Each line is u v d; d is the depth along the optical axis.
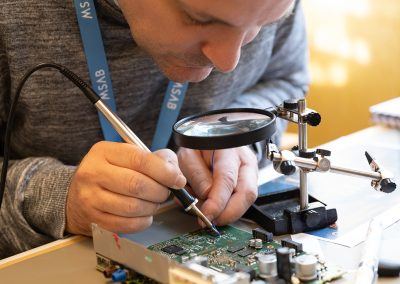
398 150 1.27
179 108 1.35
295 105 0.95
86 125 1.31
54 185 1.08
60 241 0.99
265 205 1.03
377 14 2.21
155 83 1.35
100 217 0.96
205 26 0.84
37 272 0.88
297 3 1.67
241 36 0.85
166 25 0.89
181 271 0.70
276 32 1.61
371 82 2.30
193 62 0.95
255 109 0.94
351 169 0.97
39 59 1.23
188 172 1.10
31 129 1.31
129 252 0.77
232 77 1.47
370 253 0.81
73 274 0.86
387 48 2.22
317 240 0.90
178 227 1.00
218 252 0.88
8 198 1.13
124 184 0.94
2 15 1.19
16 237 1.11
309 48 2.42
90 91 1.01
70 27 1.23
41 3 1.20
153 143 1.35
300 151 0.95
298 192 1.06
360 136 1.39
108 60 1.27
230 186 1.04
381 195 1.06
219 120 0.90
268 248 0.88
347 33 2.31
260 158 1.34
